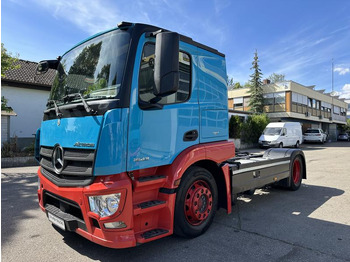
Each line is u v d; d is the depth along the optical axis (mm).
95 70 3115
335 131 45906
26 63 18984
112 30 3150
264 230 4043
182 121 3447
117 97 2775
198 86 3758
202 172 3734
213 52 4137
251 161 5148
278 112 30594
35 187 7027
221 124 4191
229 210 4090
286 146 22250
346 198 5938
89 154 2736
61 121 3162
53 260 3080
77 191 2777
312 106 35594
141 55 2980
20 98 16047
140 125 2912
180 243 3559
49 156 3303
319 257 3186
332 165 11586
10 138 13406
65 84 3518
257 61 31828
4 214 4758
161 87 2645
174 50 2691
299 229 4086
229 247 3447
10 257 3146
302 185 7363
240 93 34844
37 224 4246
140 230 3002
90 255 3203
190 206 3564
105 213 2629
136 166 2861
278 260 3113
